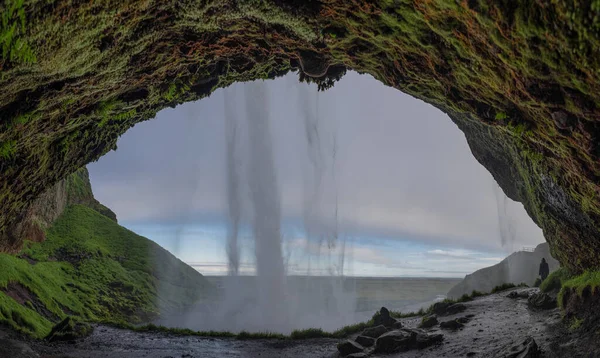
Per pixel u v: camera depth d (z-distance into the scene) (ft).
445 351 34.68
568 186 23.73
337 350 43.11
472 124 47.11
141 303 116.78
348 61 23.70
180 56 23.53
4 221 32.30
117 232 157.69
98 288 112.06
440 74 19.80
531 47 13.52
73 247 128.06
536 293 46.60
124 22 17.87
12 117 20.07
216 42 23.21
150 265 146.20
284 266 183.42
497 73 16.35
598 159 16.74
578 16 11.29
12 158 25.66
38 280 77.05
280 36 22.27
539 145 20.43
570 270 41.91
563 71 13.52
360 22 19.12
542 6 12.00
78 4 15.06
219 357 40.88
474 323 42.09
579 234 34.12
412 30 17.94
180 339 49.80
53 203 141.79
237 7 19.45
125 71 22.18
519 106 17.95
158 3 17.95
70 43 16.65
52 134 26.00
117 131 33.76
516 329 36.63
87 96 23.57
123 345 45.24
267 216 189.06
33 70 16.94
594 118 14.66
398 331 39.63
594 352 25.96
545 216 38.42
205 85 29.30
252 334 52.19
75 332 48.32
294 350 44.47
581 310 32.63
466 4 13.80
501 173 53.26
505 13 13.07
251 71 28.96
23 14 13.88
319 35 20.92
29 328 48.83
